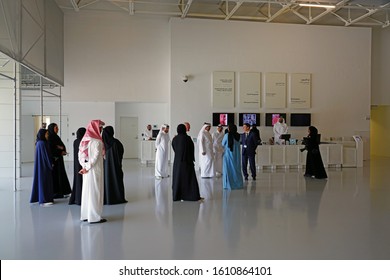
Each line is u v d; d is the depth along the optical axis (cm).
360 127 1487
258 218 557
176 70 1351
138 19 1428
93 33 1412
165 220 545
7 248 417
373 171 1155
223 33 1377
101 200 538
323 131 1455
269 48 1409
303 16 1391
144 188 842
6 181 953
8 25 637
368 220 545
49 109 1488
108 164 661
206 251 407
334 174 1085
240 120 1383
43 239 451
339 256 390
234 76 1384
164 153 1016
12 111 1022
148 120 1659
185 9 1249
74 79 1407
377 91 1566
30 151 1502
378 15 1509
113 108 1530
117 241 443
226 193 771
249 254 397
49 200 660
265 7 1412
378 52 1566
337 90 1463
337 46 1460
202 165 1018
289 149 1237
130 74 1433
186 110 1357
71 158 1518
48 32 948
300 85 1432
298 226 512
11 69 998
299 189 820
